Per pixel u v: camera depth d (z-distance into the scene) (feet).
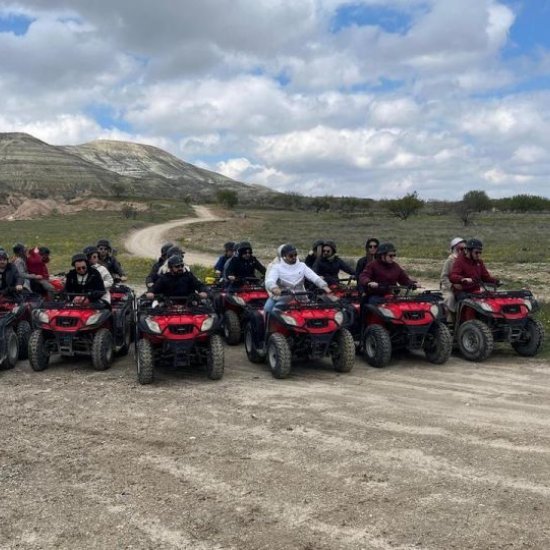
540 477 17.29
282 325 30.04
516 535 14.21
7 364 31.65
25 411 24.63
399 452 19.35
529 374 29.19
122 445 20.54
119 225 269.64
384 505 15.80
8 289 35.22
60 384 28.84
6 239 191.21
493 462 18.40
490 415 22.93
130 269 95.61
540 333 32.14
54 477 18.08
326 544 14.03
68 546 14.25
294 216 366.22
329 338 29.22
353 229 221.46
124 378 29.89
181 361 28.89
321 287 32.14
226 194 457.27
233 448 19.99
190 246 168.55
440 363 31.45
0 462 19.33
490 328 32.53
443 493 16.40
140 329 28.84
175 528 14.96
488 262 92.84
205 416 23.44
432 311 31.19
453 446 19.76
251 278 38.96
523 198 352.28
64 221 315.17
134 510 15.90
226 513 15.62
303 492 16.66
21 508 16.16
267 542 14.19
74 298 32.73
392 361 32.65
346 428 21.71
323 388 27.40
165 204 474.90
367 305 32.01
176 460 19.12
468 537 14.16
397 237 168.55
